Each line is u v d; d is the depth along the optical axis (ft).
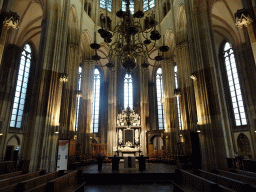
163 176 40.88
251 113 64.80
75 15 72.23
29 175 26.55
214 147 42.65
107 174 40.34
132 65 42.55
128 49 43.32
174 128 76.64
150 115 102.22
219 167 40.98
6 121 67.26
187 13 54.90
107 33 42.29
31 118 44.73
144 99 92.32
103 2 98.63
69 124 66.08
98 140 98.48
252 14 27.94
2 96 67.41
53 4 53.31
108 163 71.92
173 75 84.07
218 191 16.90
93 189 32.94
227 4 66.33
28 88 81.61
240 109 75.87
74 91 69.92
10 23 28.73
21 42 75.77
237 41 72.13
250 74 66.33
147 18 94.22
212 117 44.42
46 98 46.62
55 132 47.52
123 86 102.63
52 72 48.62
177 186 25.81
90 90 84.02
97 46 42.50
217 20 75.66
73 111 68.28
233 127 77.97
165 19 84.28
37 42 86.12
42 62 48.11
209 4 52.80
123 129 86.02
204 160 43.93
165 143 78.23
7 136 68.49
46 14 52.90
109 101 88.79
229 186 18.90
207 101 45.57
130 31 38.65
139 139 84.84
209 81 46.52
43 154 43.60
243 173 26.76
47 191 18.70
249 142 70.23
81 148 76.13
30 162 41.04
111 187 34.63
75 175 28.22
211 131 43.70
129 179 40.19
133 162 51.93
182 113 68.18
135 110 95.61
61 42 53.11
